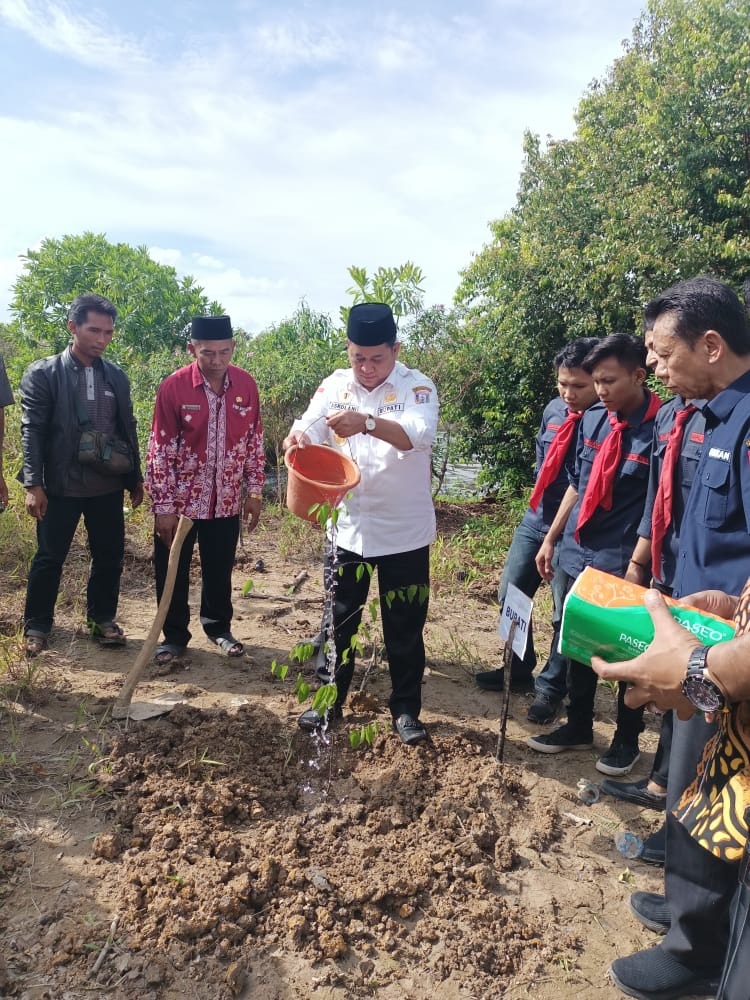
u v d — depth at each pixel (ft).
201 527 13.93
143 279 38.32
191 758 10.28
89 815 9.33
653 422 10.50
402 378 10.94
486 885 8.68
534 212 34.58
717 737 5.55
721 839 5.14
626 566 10.79
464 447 33.35
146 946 7.48
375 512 10.84
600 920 8.36
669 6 34.17
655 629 5.37
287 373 28.35
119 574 14.67
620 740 11.16
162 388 13.12
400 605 11.11
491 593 19.19
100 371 13.96
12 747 10.71
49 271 38.04
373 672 13.91
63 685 12.67
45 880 8.27
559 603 11.96
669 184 31.04
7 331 40.45
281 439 28.27
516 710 12.98
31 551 18.43
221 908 7.80
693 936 6.90
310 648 10.38
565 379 11.71
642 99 32.65
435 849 9.05
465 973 7.51
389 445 10.68
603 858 9.38
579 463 11.72
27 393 13.29
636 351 10.11
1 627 14.60
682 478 9.01
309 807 9.72
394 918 8.19
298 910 7.99
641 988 7.24
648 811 10.34
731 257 28.84
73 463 13.55
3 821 9.11
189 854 8.61
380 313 10.29
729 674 4.66
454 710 12.76
